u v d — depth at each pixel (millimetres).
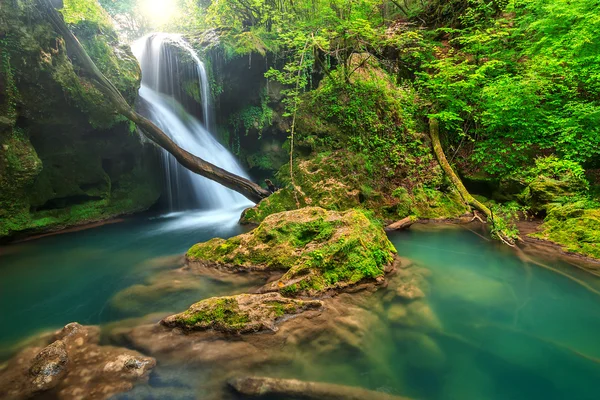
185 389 2674
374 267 4770
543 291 4727
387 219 8492
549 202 7699
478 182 9836
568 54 8289
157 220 9430
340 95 10078
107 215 9250
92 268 5750
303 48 9328
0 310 4285
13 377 2826
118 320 3818
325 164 8969
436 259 5992
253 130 12484
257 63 11336
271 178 12922
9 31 6246
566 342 3531
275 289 4223
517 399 2715
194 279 4957
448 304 4320
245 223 8531
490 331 3713
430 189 9328
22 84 6637
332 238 4980
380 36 9727
